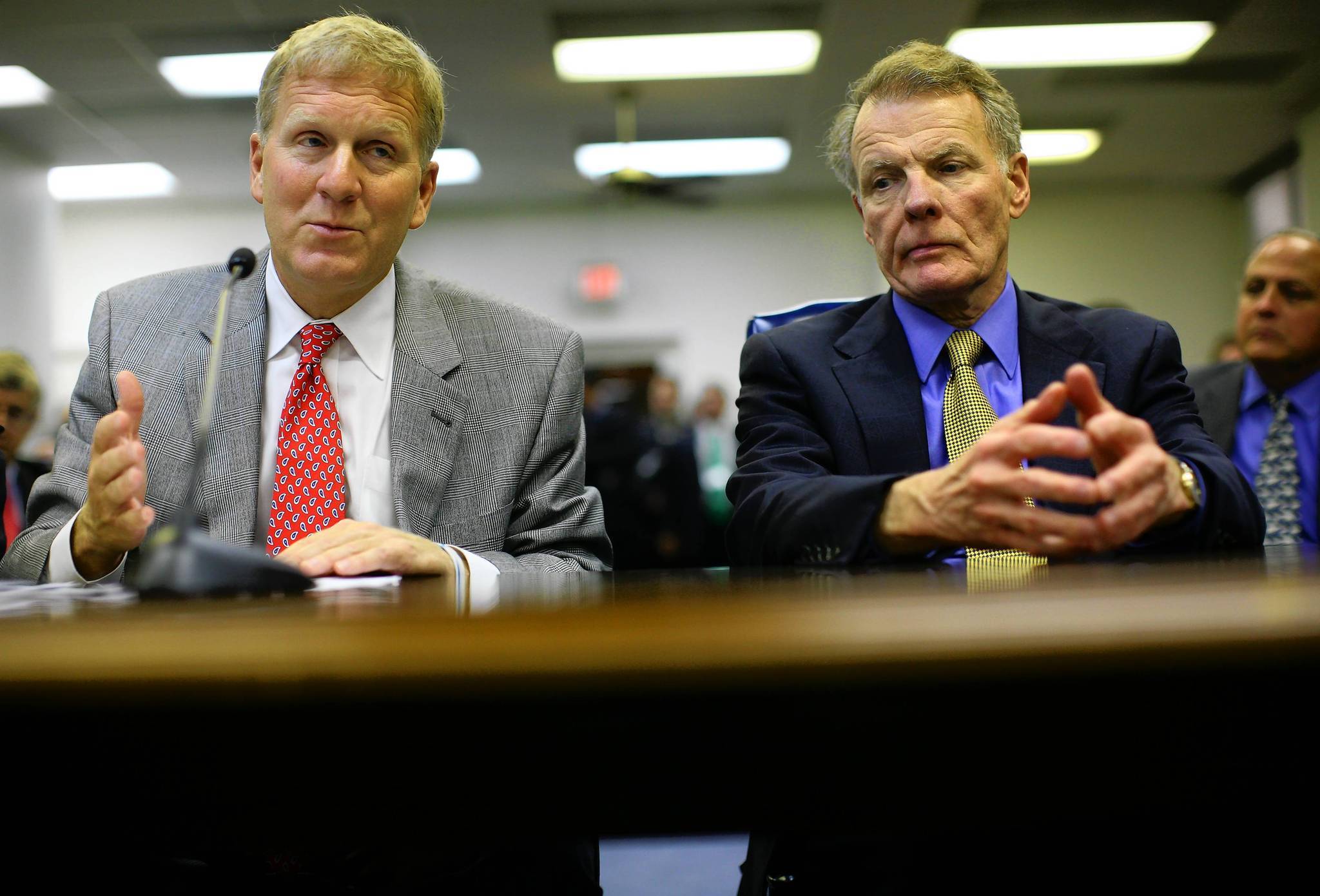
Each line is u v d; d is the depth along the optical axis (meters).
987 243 1.33
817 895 0.98
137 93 6.01
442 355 1.42
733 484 1.30
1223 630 0.43
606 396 6.84
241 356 1.36
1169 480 0.91
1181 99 6.46
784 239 8.92
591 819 0.46
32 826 0.48
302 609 0.61
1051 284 8.59
